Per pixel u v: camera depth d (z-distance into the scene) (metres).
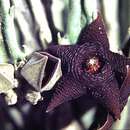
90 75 0.16
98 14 0.17
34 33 0.18
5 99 0.16
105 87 0.16
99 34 0.16
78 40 0.17
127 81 0.16
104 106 0.16
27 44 0.18
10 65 0.16
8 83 0.16
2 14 0.16
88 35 0.16
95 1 0.18
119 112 0.16
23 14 0.18
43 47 0.18
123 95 0.16
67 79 0.16
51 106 0.16
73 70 0.16
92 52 0.16
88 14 0.17
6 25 0.17
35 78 0.15
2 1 0.16
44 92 0.16
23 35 0.18
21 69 0.16
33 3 0.18
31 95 0.16
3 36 0.17
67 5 0.18
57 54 0.16
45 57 0.15
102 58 0.16
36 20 0.18
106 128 0.16
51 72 0.16
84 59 0.16
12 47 0.17
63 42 0.17
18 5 0.18
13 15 0.17
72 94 0.16
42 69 0.15
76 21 0.17
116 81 0.16
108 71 0.16
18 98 0.16
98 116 0.17
